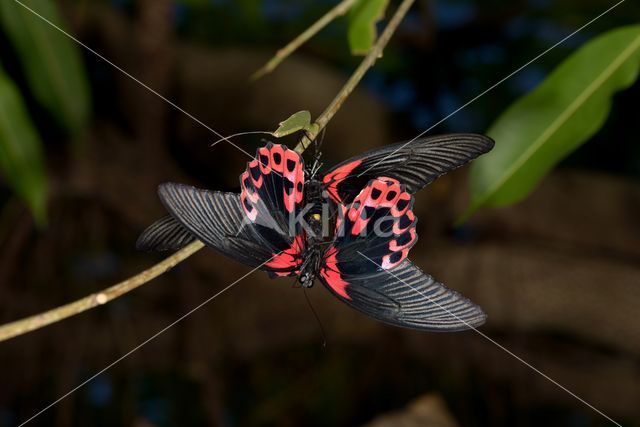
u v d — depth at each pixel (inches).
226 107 68.6
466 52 74.5
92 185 62.5
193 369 65.6
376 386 69.2
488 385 66.2
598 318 60.1
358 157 35.4
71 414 63.6
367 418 69.0
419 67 74.0
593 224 63.2
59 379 65.2
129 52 64.6
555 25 71.1
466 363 66.4
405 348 68.0
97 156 62.1
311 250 35.1
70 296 66.3
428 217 66.7
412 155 35.3
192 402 74.9
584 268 60.5
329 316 66.6
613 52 38.7
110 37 64.7
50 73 42.4
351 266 35.2
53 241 65.6
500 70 73.8
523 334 64.2
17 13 41.8
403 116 76.0
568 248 62.6
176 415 74.5
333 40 70.9
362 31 38.9
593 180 65.8
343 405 73.2
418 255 64.8
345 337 68.3
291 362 74.8
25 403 64.9
